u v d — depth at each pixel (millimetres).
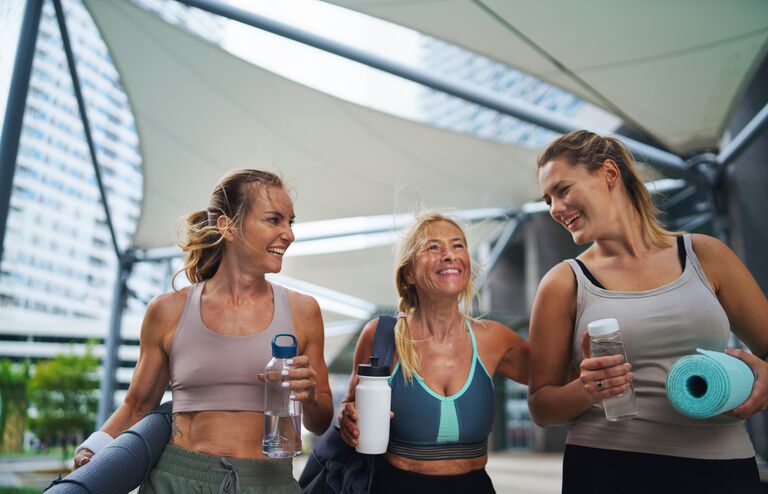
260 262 1603
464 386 1758
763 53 4355
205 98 6871
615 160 1579
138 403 1632
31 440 16312
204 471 1465
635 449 1441
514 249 19156
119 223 9344
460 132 7633
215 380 1535
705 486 1365
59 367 16656
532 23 4254
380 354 1826
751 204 7582
